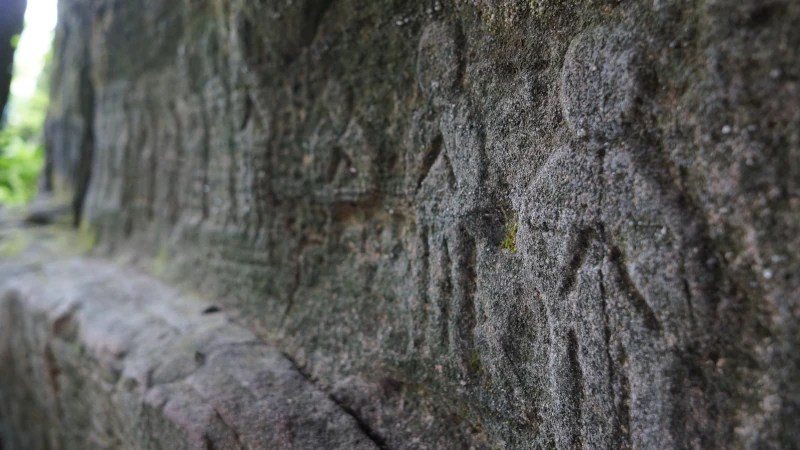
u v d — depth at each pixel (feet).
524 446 2.24
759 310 1.57
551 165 2.01
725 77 1.58
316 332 3.10
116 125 5.35
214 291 3.82
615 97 1.81
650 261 1.73
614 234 1.83
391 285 2.80
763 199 1.53
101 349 3.57
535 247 2.09
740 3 1.55
